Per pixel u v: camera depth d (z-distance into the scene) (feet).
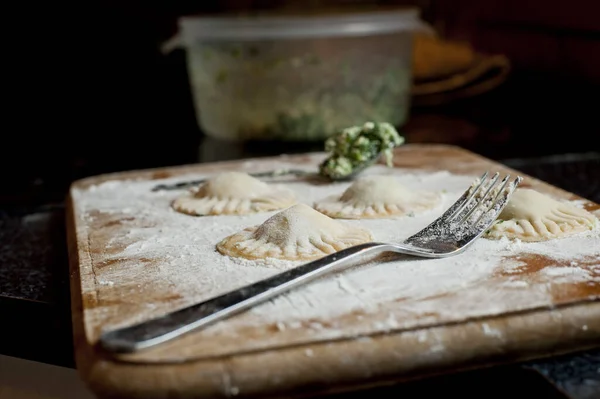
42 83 3.68
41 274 1.46
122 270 1.28
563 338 1.07
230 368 0.98
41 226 1.78
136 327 1.01
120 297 1.17
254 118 2.61
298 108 2.57
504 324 1.05
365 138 1.79
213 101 2.69
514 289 1.13
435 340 1.03
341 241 1.32
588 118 2.63
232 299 1.08
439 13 3.51
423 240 1.31
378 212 1.52
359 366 1.01
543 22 2.82
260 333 1.02
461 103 3.36
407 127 2.88
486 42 3.24
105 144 2.90
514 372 1.07
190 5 3.68
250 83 2.57
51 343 1.30
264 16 2.78
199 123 2.87
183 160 2.50
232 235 1.40
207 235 1.45
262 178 1.86
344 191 1.63
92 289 1.20
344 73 2.55
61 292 1.36
